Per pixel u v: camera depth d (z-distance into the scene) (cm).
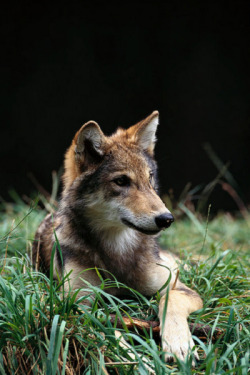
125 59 2420
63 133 2402
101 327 596
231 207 2177
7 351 610
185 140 2384
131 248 779
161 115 2402
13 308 623
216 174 2311
